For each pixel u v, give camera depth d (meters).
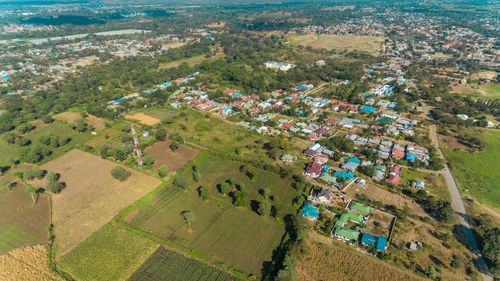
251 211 122.88
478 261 99.12
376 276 94.25
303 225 111.19
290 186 139.75
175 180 137.38
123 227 113.56
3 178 146.62
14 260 99.69
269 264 98.56
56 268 97.25
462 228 113.12
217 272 95.31
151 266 97.75
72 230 112.25
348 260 100.12
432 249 103.44
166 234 111.19
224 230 113.19
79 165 156.12
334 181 140.25
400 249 103.31
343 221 115.25
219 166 157.38
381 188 137.50
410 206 125.38
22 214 121.38
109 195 132.00
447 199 129.38
